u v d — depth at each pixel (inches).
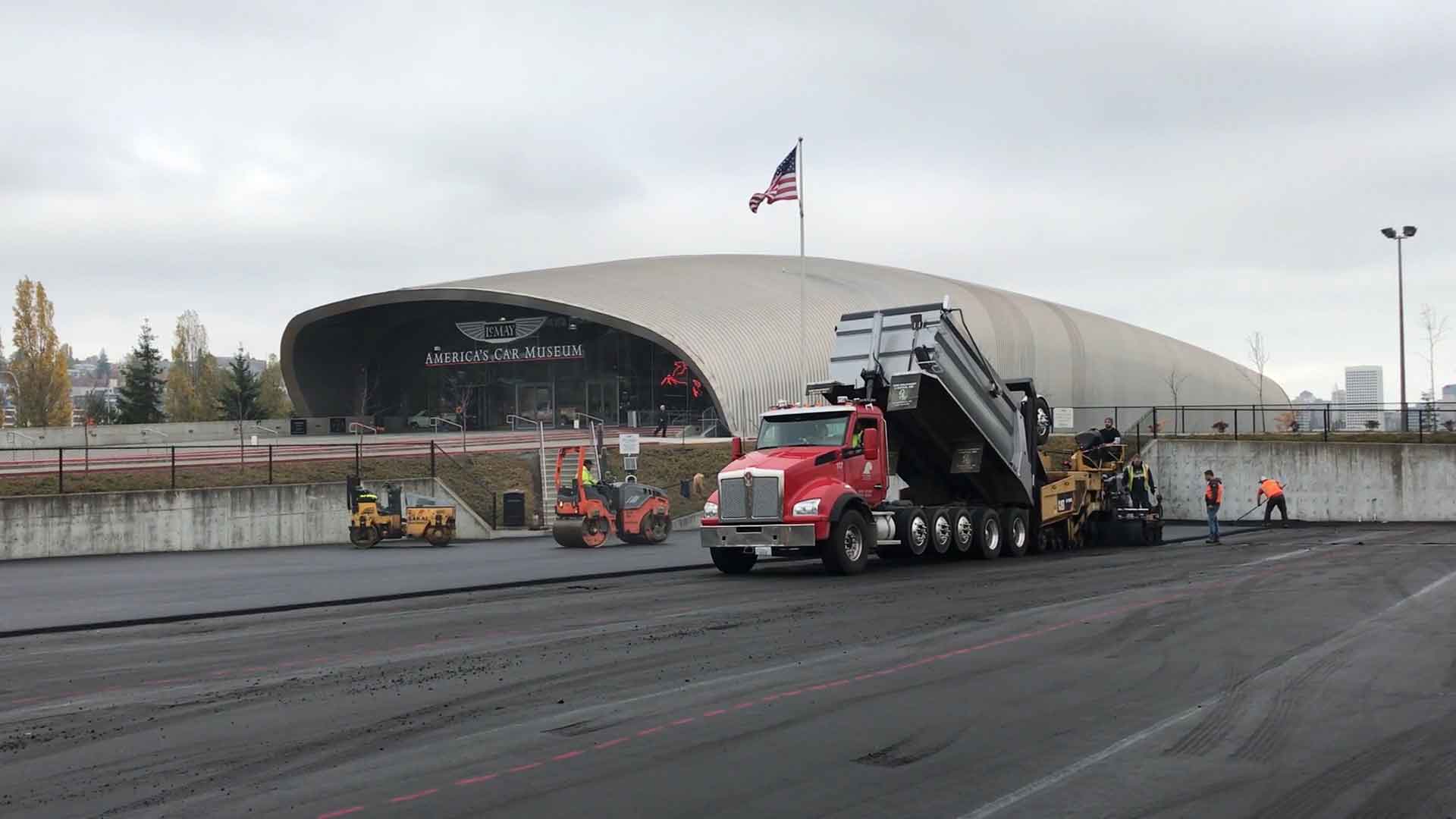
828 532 790.5
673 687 394.0
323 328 2920.8
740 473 808.3
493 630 543.8
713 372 2283.5
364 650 489.4
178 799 267.3
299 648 500.4
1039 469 1002.7
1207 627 526.0
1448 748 304.5
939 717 343.6
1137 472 1125.1
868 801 259.4
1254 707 355.6
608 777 280.5
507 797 263.9
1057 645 476.7
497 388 2945.4
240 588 784.9
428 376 3073.3
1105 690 382.9
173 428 2603.3
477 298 2573.8
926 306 874.8
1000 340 2768.2
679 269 2844.5
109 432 2452.0
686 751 305.7
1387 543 1098.1
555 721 343.6
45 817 254.2
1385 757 295.6
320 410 3105.3
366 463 1498.5
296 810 256.2
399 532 1257.4
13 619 616.4
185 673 438.9
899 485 941.8
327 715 357.1
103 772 292.0
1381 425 2048.5
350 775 285.3
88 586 812.6
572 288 2571.4
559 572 867.4
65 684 418.6
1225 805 255.0
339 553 1159.6
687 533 1439.5
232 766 296.4
